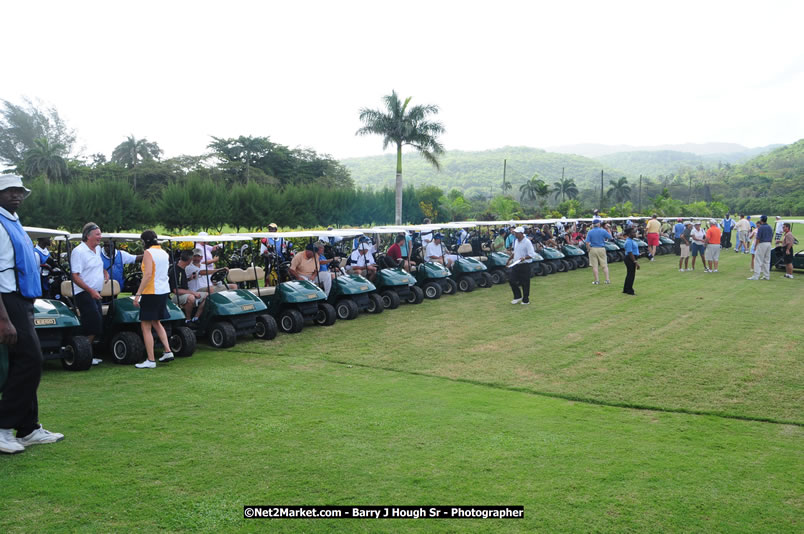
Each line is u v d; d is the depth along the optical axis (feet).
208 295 26.68
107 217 86.33
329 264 35.68
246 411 17.07
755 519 11.07
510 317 33.45
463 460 13.66
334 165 196.65
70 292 24.85
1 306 12.49
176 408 17.25
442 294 42.91
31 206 79.61
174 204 90.99
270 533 10.34
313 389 19.61
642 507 11.46
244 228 100.58
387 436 15.19
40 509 10.97
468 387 20.21
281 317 29.99
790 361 23.43
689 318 32.60
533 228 60.64
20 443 13.83
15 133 218.59
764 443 15.11
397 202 107.14
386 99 103.76
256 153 177.27
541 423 16.48
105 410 16.94
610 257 66.49
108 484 12.07
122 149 190.60
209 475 12.62
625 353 24.93
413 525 10.68
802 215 251.39
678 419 17.02
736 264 62.54
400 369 22.54
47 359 21.31
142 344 22.85
